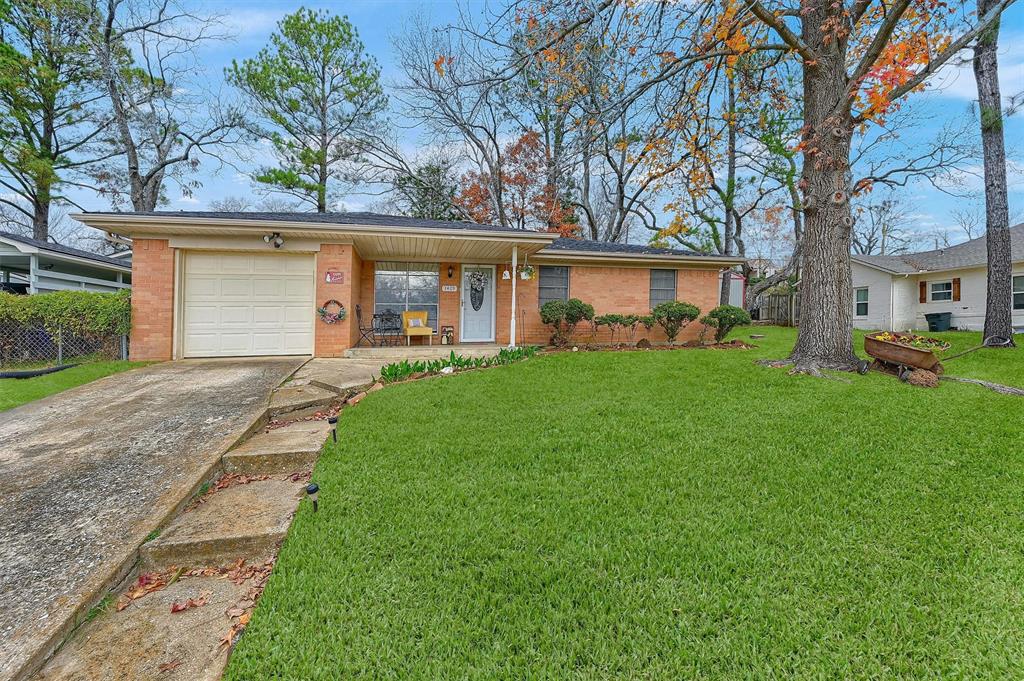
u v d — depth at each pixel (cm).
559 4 539
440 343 1091
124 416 447
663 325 1126
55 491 290
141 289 791
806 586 212
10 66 1360
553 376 682
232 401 504
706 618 193
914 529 257
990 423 439
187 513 277
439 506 284
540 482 321
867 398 536
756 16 603
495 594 207
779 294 2052
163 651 174
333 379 612
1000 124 991
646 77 631
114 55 1562
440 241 887
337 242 856
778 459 360
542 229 2175
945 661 171
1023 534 248
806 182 719
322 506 282
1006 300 994
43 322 752
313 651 174
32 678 161
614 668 169
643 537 252
